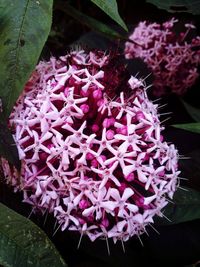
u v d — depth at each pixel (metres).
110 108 0.19
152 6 0.34
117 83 0.19
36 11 0.17
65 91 0.19
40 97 0.19
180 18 0.31
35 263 0.17
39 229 0.17
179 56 0.30
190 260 0.23
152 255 0.23
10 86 0.17
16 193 0.21
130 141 0.18
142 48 0.31
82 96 0.19
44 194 0.18
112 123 0.18
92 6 0.35
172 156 0.19
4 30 0.17
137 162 0.18
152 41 0.31
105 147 0.18
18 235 0.17
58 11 0.35
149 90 0.29
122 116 0.19
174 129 0.26
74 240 0.21
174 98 0.30
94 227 0.18
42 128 0.18
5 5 0.17
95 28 0.22
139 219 0.18
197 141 0.25
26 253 0.17
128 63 0.27
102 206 0.18
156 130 0.19
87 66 0.20
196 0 0.24
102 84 0.19
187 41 0.31
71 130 0.18
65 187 0.18
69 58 0.20
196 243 0.23
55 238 0.21
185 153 0.24
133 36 0.31
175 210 0.22
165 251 0.23
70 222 0.19
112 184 0.18
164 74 0.30
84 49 0.23
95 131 0.19
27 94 0.19
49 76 0.20
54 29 0.35
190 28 0.31
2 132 0.17
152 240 0.23
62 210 0.18
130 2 0.34
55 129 0.18
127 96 0.19
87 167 0.18
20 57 0.17
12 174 0.19
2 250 0.16
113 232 0.18
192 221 0.23
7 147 0.17
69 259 0.22
